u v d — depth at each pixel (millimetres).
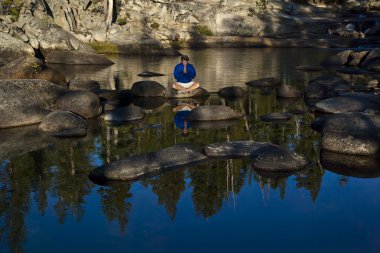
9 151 7262
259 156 6539
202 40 35625
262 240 4293
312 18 41406
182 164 6508
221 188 5621
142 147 7531
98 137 8195
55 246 4199
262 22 39125
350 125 7398
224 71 18594
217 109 9797
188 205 5125
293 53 27797
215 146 7102
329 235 4375
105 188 5660
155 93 13070
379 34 36219
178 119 9766
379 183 5762
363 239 4289
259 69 19266
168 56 27453
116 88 14484
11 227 4586
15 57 23797
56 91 10234
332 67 19984
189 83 12883
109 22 32656
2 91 9438
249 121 9500
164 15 37406
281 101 11883
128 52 29672
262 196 5367
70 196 5391
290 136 8203
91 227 4590
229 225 4625
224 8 40375
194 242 4277
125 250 4133
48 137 8172
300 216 4820
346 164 6555
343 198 5297
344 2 46281
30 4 28625
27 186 5723
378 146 6934
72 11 32531
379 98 10359
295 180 5898
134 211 4973
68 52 24219
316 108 10352
